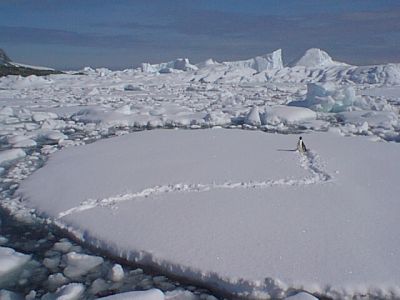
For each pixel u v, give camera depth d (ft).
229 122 48.11
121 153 28.84
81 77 131.85
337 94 56.44
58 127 44.27
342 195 19.61
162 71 175.11
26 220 18.61
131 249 15.25
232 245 15.07
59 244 16.46
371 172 23.27
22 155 30.83
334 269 13.53
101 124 45.98
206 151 28.71
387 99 75.56
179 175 22.85
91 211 18.49
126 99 75.46
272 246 14.92
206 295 13.33
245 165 24.84
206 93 89.51
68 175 23.81
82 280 14.30
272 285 12.97
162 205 18.74
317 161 25.55
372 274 13.24
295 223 16.61
